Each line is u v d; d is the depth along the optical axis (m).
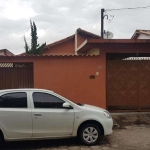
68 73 7.79
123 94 8.22
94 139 4.90
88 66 7.81
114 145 4.92
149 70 8.26
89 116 4.85
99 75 7.84
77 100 7.80
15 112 4.55
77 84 7.80
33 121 4.61
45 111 4.68
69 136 4.81
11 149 4.74
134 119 7.31
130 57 8.36
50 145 4.95
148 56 8.69
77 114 4.81
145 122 6.96
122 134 5.79
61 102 4.85
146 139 5.36
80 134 4.86
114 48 7.77
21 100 4.68
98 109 5.07
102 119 4.91
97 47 7.78
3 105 4.58
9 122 4.52
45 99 4.79
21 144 5.05
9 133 4.52
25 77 7.90
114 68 8.20
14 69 7.88
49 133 4.70
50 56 7.73
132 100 8.24
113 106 8.20
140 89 8.26
